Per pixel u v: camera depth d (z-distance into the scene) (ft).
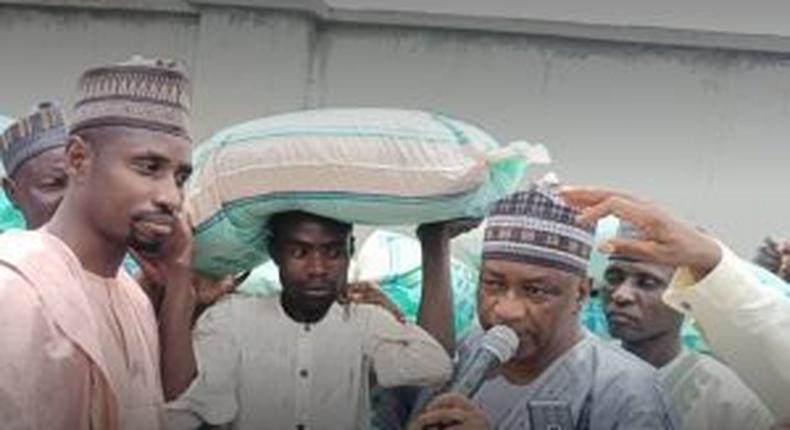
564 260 4.37
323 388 4.67
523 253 4.36
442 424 4.27
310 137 4.62
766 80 7.83
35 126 4.91
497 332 4.42
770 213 7.58
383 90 8.42
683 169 7.78
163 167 4.01
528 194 4.47
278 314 4.79
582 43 8.05
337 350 4.72
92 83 4.04
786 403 4.62
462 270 5.41
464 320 5.16
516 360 4.55
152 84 4.00
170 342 4.38
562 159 7.97
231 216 4.72
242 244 4.83
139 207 3.97
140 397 4.13
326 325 4.75
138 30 8.43
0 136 5.09
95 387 3.87
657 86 7.98
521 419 4.45
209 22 8.64
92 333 3.89
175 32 8.82
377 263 5.62
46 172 4.85
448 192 4.59
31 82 8.20
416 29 8.34
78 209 4.06
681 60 7.93
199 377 4.51
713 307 4.48
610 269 5.04
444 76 8.29
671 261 4.39
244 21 8.59
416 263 5.61
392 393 4.79
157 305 4.50
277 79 8.53
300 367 4.68
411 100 8.30
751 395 4.76
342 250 4.73
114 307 4.12
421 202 4.58
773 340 4.44
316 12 8.50
